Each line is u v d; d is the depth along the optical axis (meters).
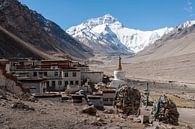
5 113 29.23
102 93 83.94
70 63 144.75
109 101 84.75
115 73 111.50
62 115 33.06
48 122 28.78
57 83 119.25
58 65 134.75
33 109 33.09
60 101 59.88
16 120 27.83
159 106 55.50
